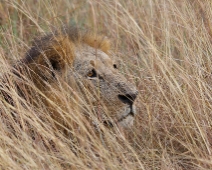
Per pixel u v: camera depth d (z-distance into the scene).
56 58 10.05
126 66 12.03
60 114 9.52
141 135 10.38
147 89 11.25
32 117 9.11
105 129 9.18
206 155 9.46
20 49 12.72
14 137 9.09
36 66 10.03
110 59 10.51
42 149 9.21
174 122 10.54
